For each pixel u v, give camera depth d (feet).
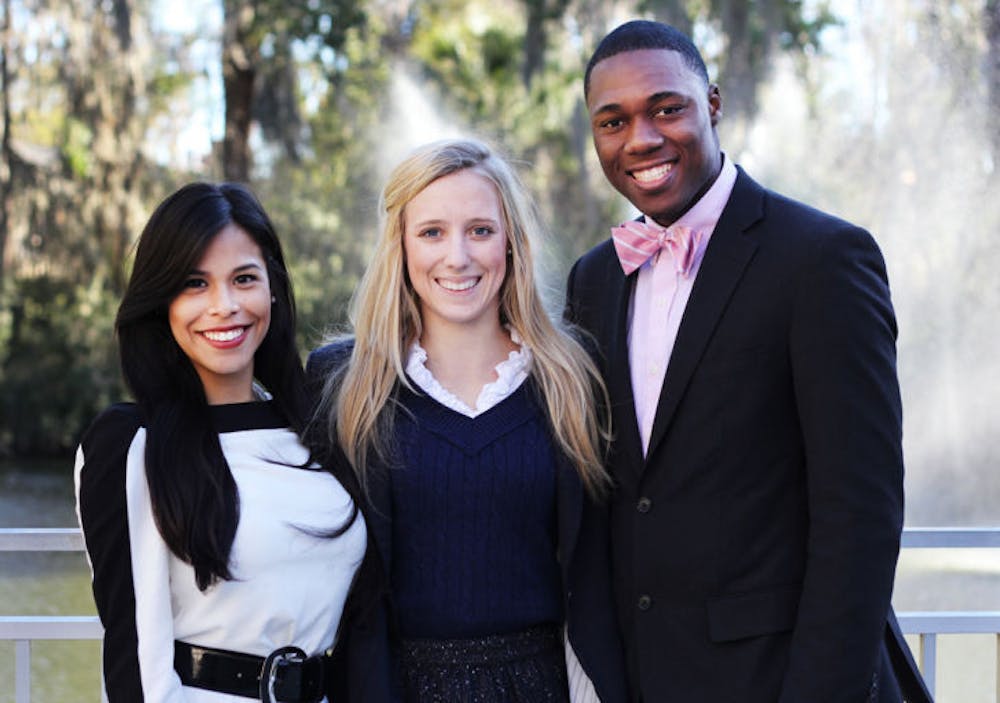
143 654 7.35
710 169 8.46
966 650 16.83
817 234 7.98
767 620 7.93
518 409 8.76
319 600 7.88
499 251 8.75
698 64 8.47
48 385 50.98
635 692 8.48
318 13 45.29
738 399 8.05
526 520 8.56
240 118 47.98
